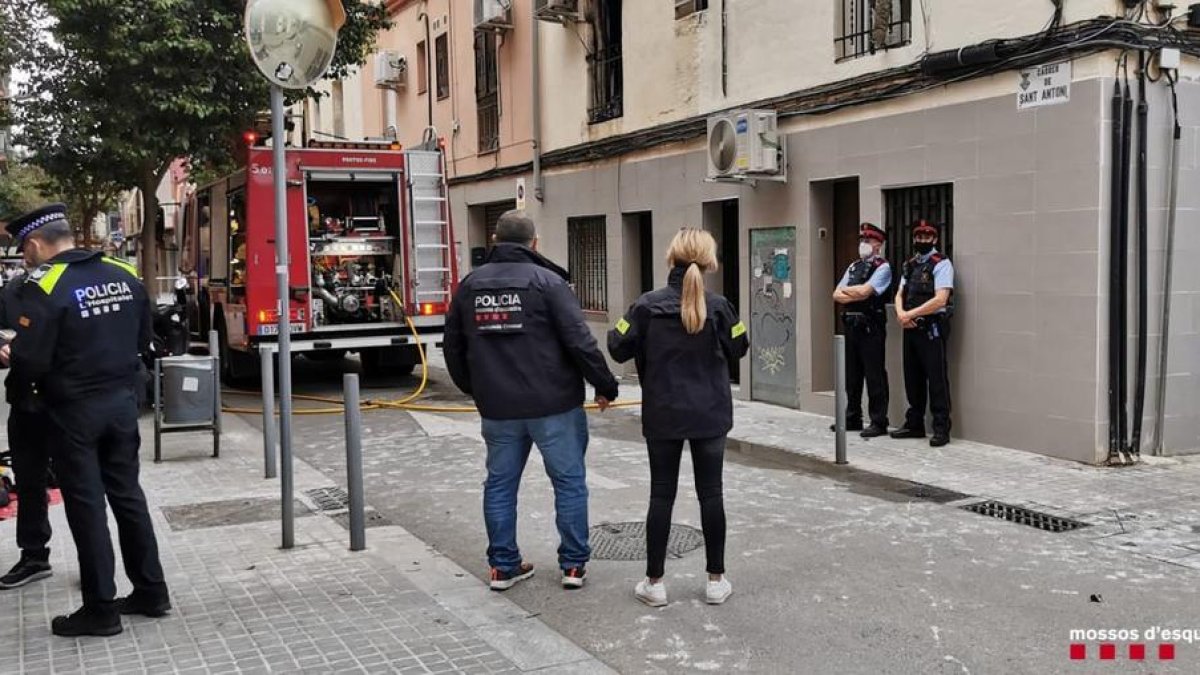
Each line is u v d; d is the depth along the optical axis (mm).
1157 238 7965
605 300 14305
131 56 11758
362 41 14586
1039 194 8047
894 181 9367
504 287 5133
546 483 7707
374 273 13312
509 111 16516
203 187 14672
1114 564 5617
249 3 5668
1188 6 7859
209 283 14500
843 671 4250
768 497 7234
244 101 12945
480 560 5926
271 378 8008
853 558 5770
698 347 4949
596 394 5355
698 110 12047
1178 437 8219
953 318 8898
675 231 12570
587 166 14414
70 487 4586
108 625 4609
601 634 4676
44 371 4516
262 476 8125
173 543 6133
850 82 9719
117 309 4758
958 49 8508
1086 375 7824
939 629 4691
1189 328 8180
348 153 12508
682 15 12266
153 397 9320
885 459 8367
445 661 4336
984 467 7965
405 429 10484
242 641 4559
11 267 26859
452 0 18375
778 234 10961
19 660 4340
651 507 5047
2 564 5668
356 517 5992
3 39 12258
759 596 5156
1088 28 7562
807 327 10617
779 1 10672
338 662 4320
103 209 20594
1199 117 8047
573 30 14547
